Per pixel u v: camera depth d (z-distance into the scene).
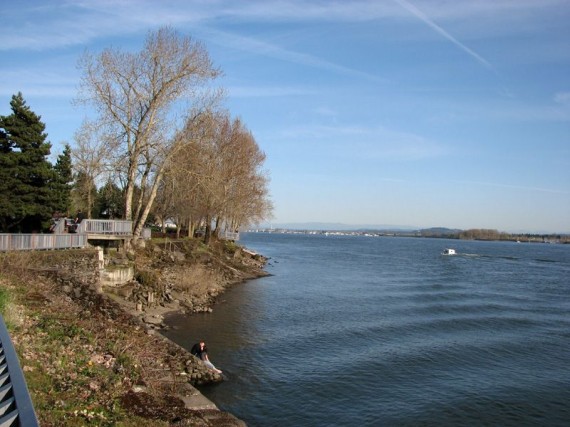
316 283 50.97
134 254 36.00
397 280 56.47
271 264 74.19
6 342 8.55
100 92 36.38
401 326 30.33
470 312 36.03
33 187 32.25
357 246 169.12
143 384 12.87
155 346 17.55
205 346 21.58
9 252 21.25
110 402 10.80
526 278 63.41
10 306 13.59
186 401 13.20
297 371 20.70
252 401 17.05
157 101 37.41
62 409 9.39
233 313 32.12
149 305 29.20
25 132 32.34
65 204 39.72
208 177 41.28
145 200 54.22
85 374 11.72
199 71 37.97
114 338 15.65
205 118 39.53
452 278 60.81
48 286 19.52
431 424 16.23
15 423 6.41
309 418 16.08
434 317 33.59
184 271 38.28
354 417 16.39
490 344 26.59
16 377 7.10
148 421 10.59
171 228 86.00
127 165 38.59
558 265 90.38
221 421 12.48
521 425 16.52
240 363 21.22
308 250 126.12
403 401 18.03
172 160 39.59
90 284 24.72
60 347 12.68
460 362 23.19
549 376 21.50
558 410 17.80
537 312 36.75
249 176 60.16
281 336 26.55
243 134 57.56
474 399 18.50
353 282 53.06
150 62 37.09
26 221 34.12
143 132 37.81
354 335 27.53
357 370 21.22
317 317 32.28
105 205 60.12
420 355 23.98
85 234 29.84
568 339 28.28
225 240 73.25
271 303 37.03
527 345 26.66
